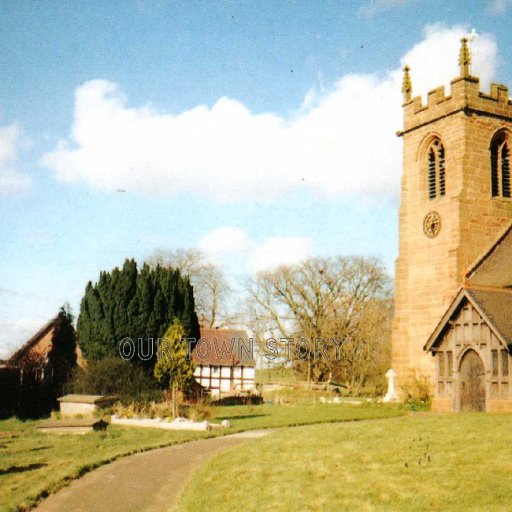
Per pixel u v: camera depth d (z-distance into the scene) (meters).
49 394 40.53
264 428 29.09
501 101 39.19
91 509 14.94
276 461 17.75
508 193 39.06
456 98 38.19
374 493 13.81
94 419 29.95
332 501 13.59
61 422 29.47
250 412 38.44
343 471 15.86
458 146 37.84
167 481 17.80
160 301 43.84
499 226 38.06
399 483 14.35
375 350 64.31
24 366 41.12
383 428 21.36
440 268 38.00
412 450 17.28
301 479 15.52
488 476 14.11
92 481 17.39
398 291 40.19
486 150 38.34
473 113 38.12
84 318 43.31
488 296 29.91
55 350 44.38
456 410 29.89
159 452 22.08
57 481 16.88
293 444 19.91
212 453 21.73
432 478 14.47
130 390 39.44
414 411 35.16
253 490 15.14
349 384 63.84
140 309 43.00
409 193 40.81
